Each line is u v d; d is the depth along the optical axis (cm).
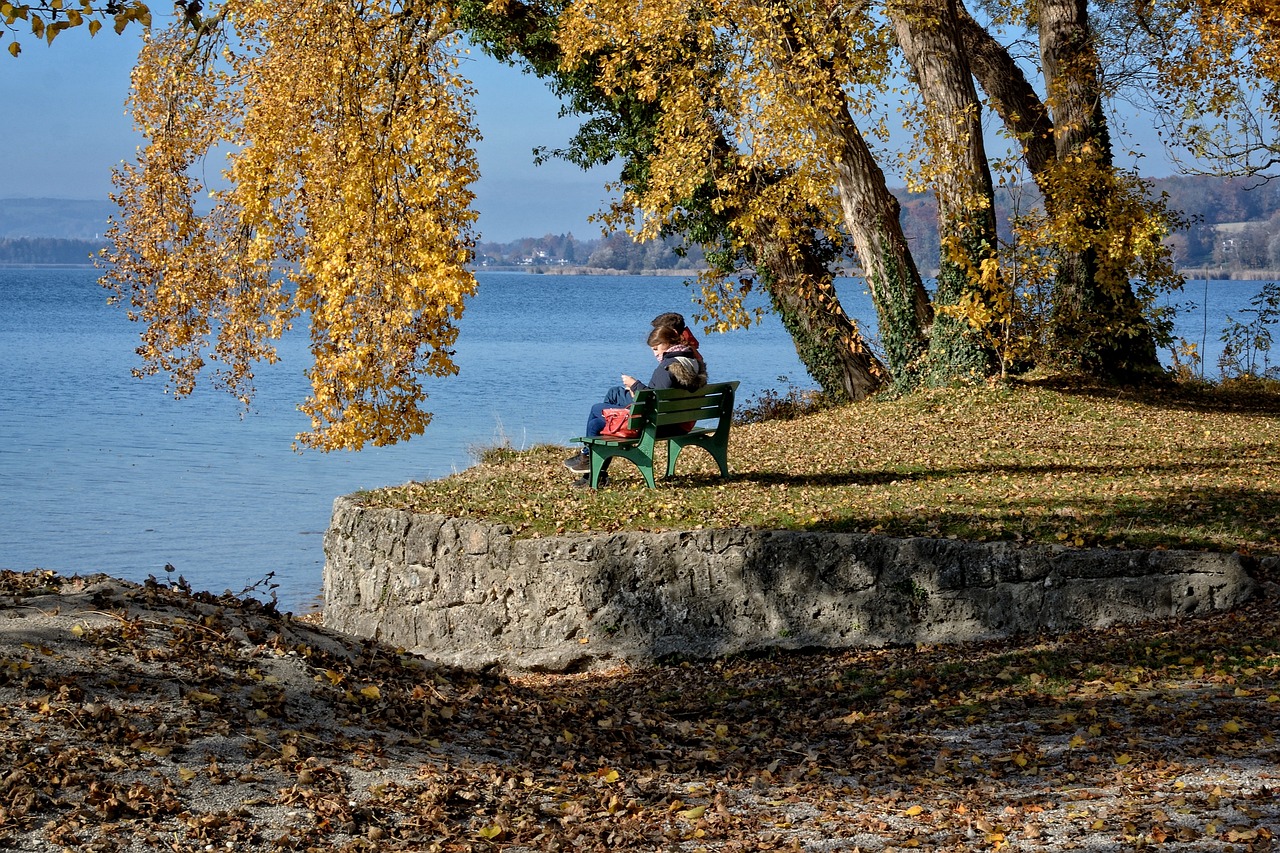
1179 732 628
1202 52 2002
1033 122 2295
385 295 1317
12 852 421
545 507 1127
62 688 536
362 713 609
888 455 1484
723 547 993
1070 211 1977
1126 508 1082
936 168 1966
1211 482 1220
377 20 1358
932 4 1983
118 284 1734
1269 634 816
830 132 2022
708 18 1861
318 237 1368
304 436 1383
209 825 455
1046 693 739
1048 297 2088
